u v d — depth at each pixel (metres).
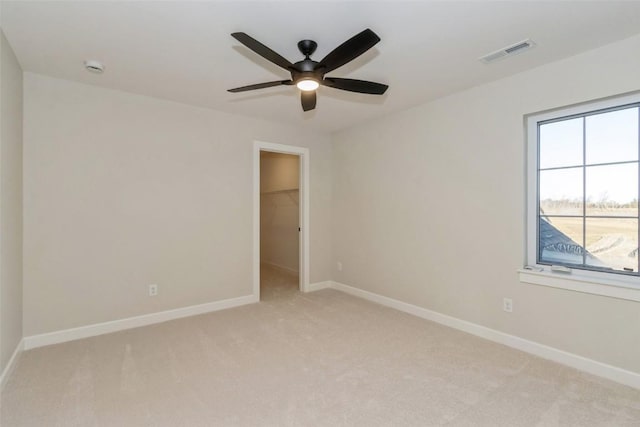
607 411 1.82
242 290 3.81
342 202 4.45
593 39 2.10
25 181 2.61
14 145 2.34
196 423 1.73
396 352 2.56
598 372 2.21
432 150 3.28
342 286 4.46
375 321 3.26
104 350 2.60
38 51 2.28
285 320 3.29
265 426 1.71
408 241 3.54
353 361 2.41
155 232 3.24
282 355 2.51
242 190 3.80
